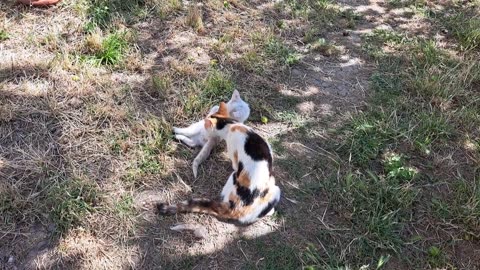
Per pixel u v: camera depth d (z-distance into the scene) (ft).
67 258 3.49
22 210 3.67
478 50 5.94
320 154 4.46
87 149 4.17
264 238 3.77
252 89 5.01
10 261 3.42
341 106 4.99
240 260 3.62
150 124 4.38
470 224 3.99
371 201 4.05
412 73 5.48
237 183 3.73
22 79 4.64
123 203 3.84
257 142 3.80
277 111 4.82
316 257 3.67
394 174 4.26
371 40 5.88
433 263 3.75
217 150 4.31
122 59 5.05
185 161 4.22
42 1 5.36
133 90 4.76
